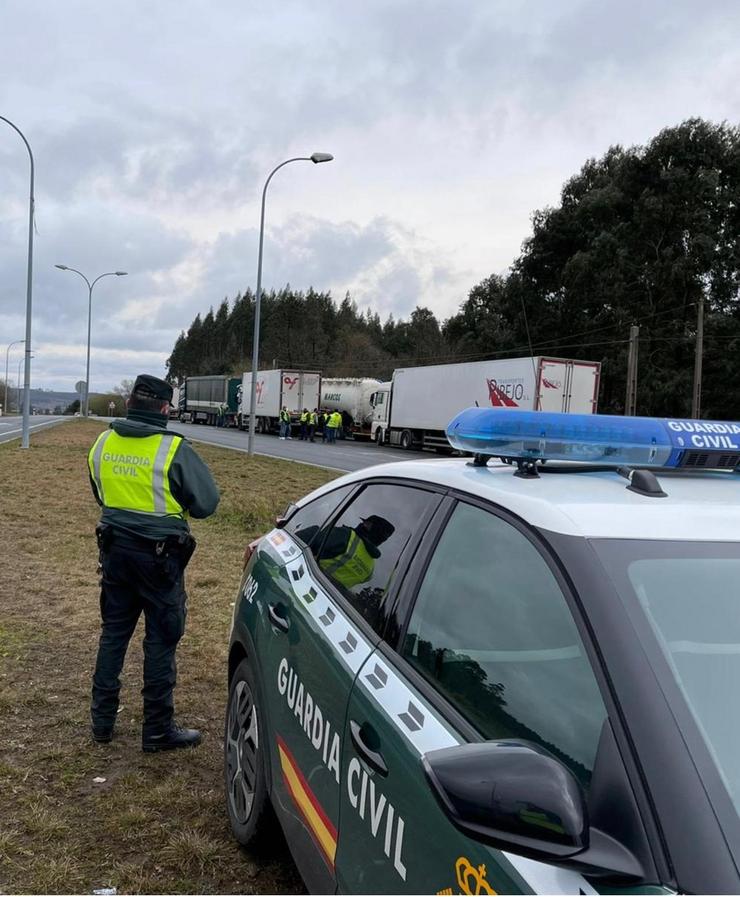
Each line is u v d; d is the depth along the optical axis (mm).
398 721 1722
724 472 2182
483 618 1744
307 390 45219
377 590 2221
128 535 3412
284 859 2783
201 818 3037
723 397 39031
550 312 48281
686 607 1465
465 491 2055
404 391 34656
